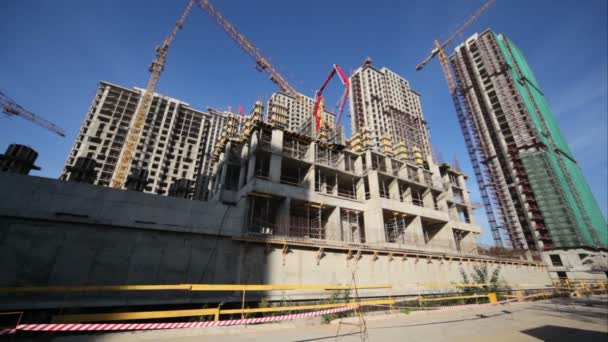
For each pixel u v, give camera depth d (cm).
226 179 4138
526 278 4625
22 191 1683
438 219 4572
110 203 1891
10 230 1595
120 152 9612
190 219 2128
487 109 10162
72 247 1708
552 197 7750
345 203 3753
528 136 8856
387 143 5406
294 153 3853
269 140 3772
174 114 11375
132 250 1861
